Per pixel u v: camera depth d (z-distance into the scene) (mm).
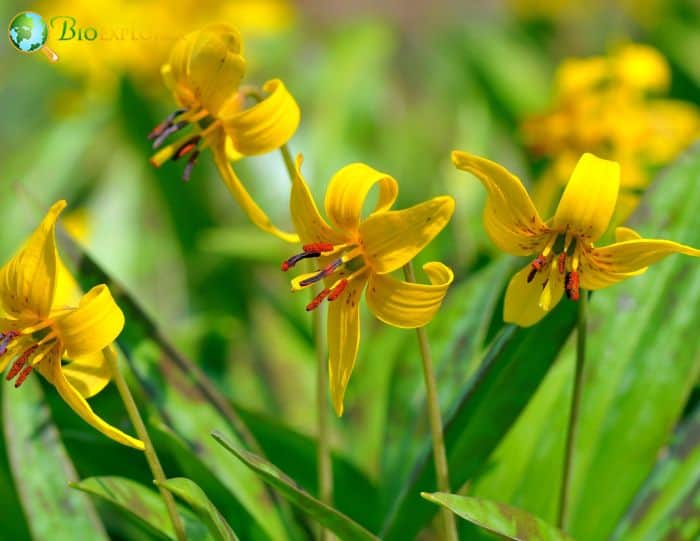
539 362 710
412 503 720
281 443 778
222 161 702
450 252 896
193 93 696
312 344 989
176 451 729
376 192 1123
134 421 668
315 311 725
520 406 712
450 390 771
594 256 662
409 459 767
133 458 767
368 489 780
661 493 740
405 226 656
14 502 761
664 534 732
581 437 753
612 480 747
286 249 1025
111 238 1236
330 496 733
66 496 718
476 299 788
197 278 1126
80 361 668
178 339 960
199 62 690
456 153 653
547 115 931
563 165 906
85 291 735
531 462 759
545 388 770
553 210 883
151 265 1225
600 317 759
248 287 1113
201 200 1112
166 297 1220
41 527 712
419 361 788
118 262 1209
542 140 926
